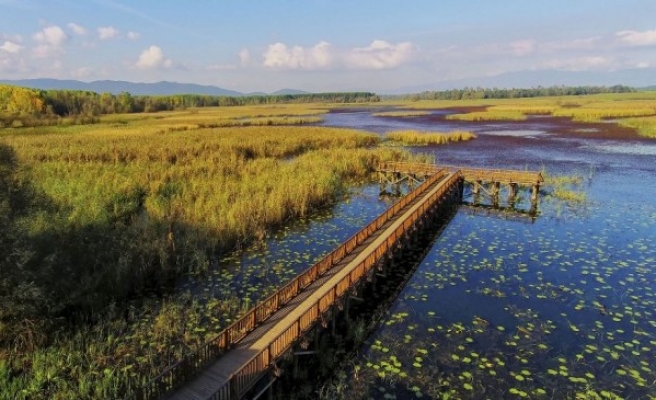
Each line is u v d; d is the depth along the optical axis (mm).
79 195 24609
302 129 68312
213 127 80812
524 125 82062
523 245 21984
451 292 16922
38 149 43062
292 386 11625
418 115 114000
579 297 16344
